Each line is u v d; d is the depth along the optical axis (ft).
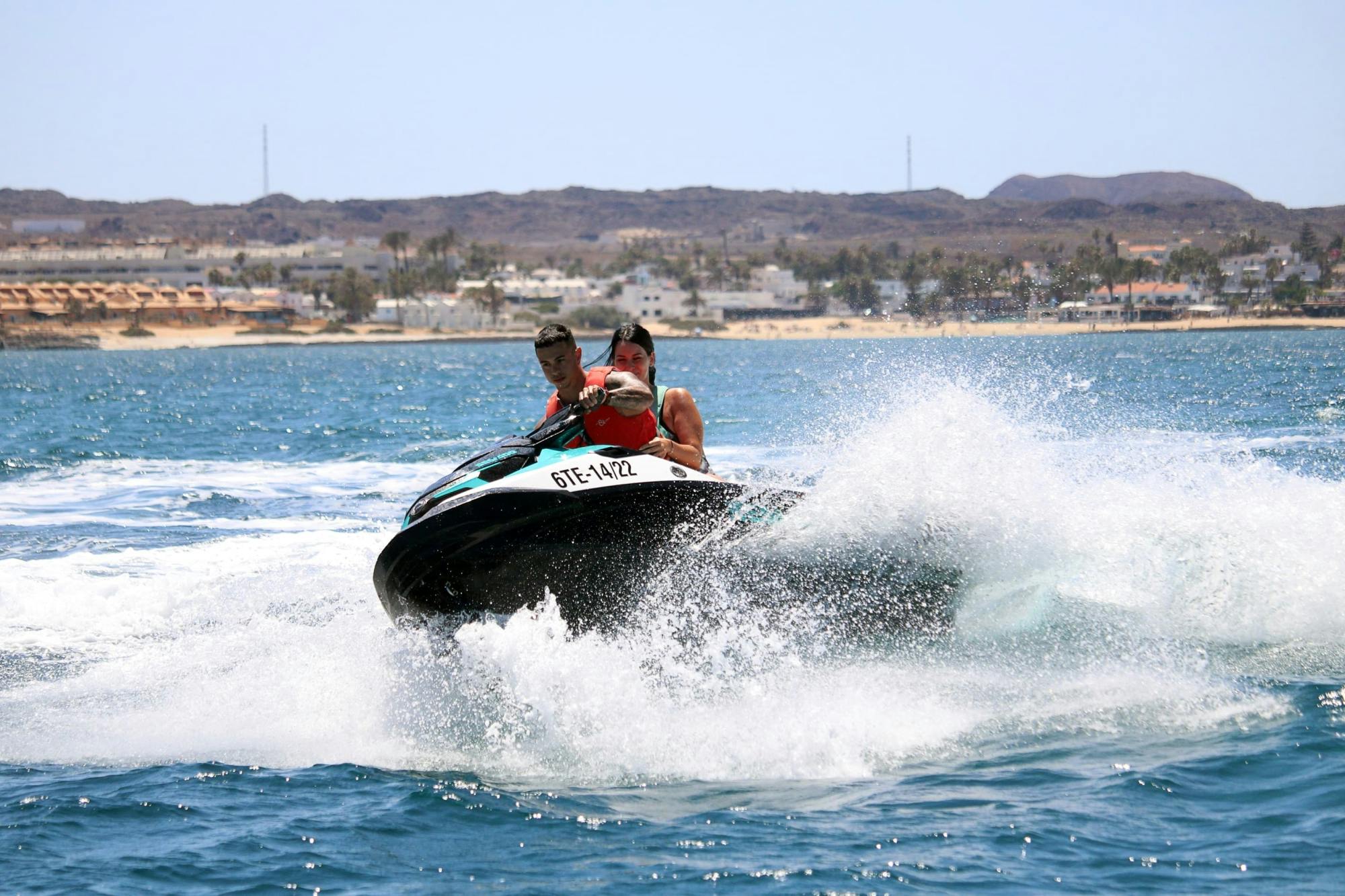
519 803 68.74
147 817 68.18
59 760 78.38
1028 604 97.40
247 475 233.55
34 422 412.36
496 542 84.64
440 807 68.33
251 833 65.62
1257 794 65.31
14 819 67.87
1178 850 59.41
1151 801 65.05
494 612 88.43
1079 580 98.89
